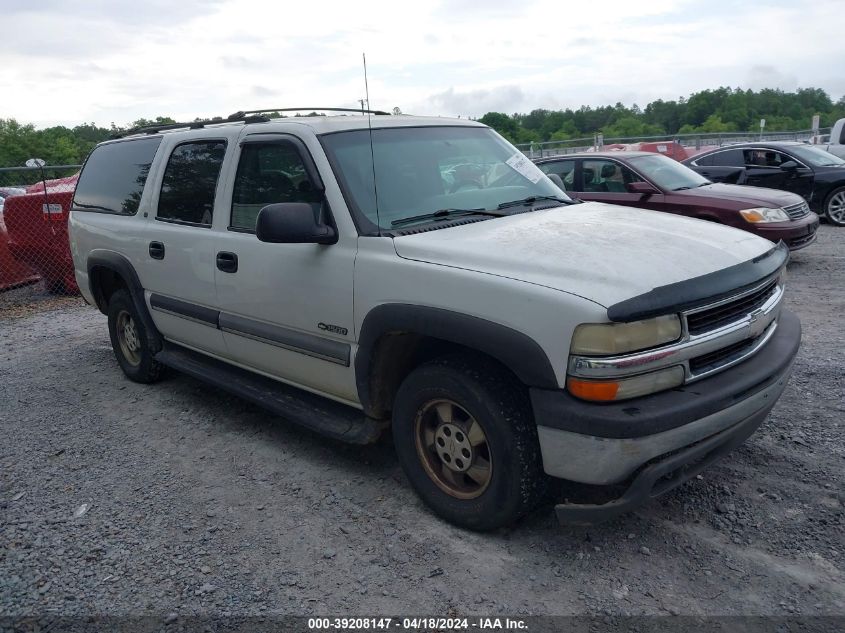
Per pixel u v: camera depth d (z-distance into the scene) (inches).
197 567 126.0
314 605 114.4
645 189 350.6
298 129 153.7
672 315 110.3
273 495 150.3
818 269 345.4
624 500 111.3
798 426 166.7
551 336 109.7
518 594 114.3
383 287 132.0
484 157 170.6
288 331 156.2
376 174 148.9
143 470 165.5
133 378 227.0
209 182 177.3
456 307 120.6
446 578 119.3
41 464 171.5
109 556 130.7
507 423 118.3
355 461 163.9
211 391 216.7
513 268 118.2
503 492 121.4
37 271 391.9
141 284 205.5
